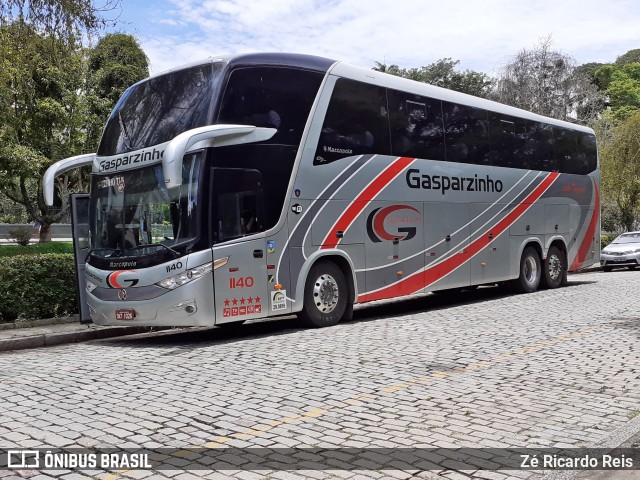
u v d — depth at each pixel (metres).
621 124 40.06
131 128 10.93
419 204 13.44
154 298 9.91
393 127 12.94
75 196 11.56
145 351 9.58
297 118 11.12
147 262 10.03
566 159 18.88
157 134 10.48
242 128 10.24
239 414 5.98
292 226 10.93
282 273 10.77
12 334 11.18
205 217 9.84
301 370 7.82
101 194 10.97
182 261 9.73
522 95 44.66
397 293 12.89
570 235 18.86
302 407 6.20
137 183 10.46
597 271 26.84
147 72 31.52
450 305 15.11
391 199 12.78
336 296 11.76
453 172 14.40
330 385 7.05
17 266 12.52
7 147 23.28
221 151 10.08
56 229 48.62
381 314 13.75
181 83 10.65
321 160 11.44
